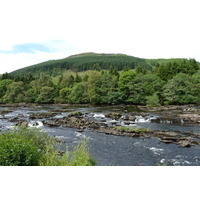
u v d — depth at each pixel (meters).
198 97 56.75
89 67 184.88
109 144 19.75
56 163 8.55
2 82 101.12
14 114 42.66
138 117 34.78
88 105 67.44
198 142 20.25
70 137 22.50
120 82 65.94
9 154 7.32
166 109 46.12
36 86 89.00
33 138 12.48
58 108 57.25
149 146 19.06
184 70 75.12
